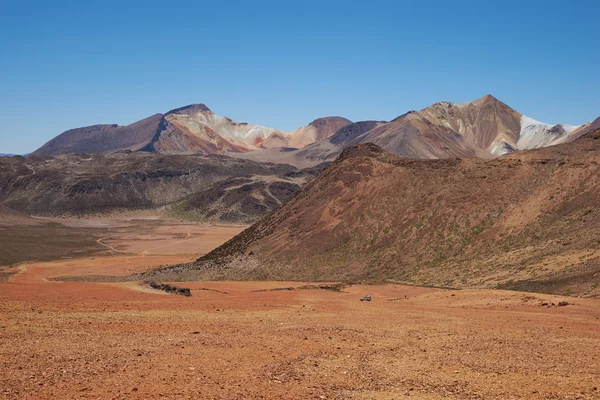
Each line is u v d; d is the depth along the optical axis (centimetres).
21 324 2411
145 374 1641
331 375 1755
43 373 1608
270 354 2012
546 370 1884
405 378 1747
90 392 1433
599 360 2059
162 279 8450
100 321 2628
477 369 1892
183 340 2219
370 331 2662
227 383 1587
